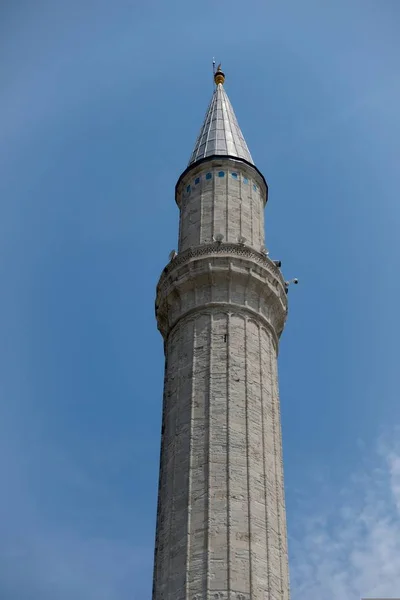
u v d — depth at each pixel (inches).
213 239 1758.1
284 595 1353.3
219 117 2066.9
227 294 1663.4
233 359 1565.0
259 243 1804.9
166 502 1440.7
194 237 1790.1
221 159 1898.4
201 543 1342.3
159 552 1402.6
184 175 1929.1
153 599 1369.3
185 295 1696.6
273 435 1534.2
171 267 1738.4
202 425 1482.5
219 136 1991.9
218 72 2249.0
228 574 1300.4
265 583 1321.4
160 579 1360.7
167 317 1732.3
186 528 1366.9
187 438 1477.6
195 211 1840.6
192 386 1540.4
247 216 1827.0
